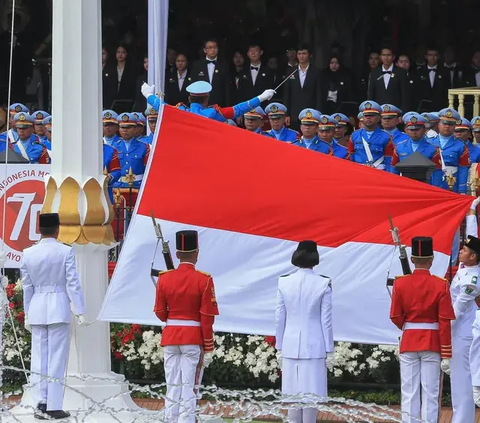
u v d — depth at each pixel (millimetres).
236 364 30109
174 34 44000
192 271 24688
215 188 26812
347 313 26828
